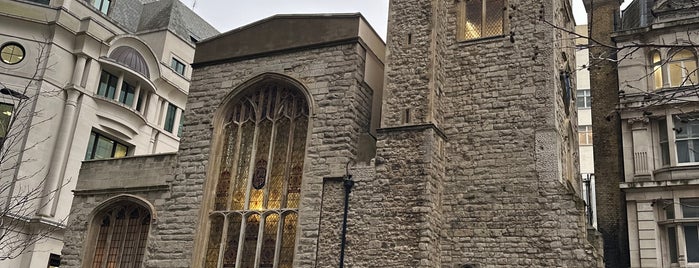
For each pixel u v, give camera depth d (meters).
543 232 17.56
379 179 18.95
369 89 21.72
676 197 19.50
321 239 19.17
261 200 21.19
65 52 35.09
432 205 18.20
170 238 21.91
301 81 21.66
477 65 20.44
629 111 21.16
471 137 19.61
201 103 23.48
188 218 21.88
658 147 20.61
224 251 21.08
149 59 40.31
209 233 21.67
